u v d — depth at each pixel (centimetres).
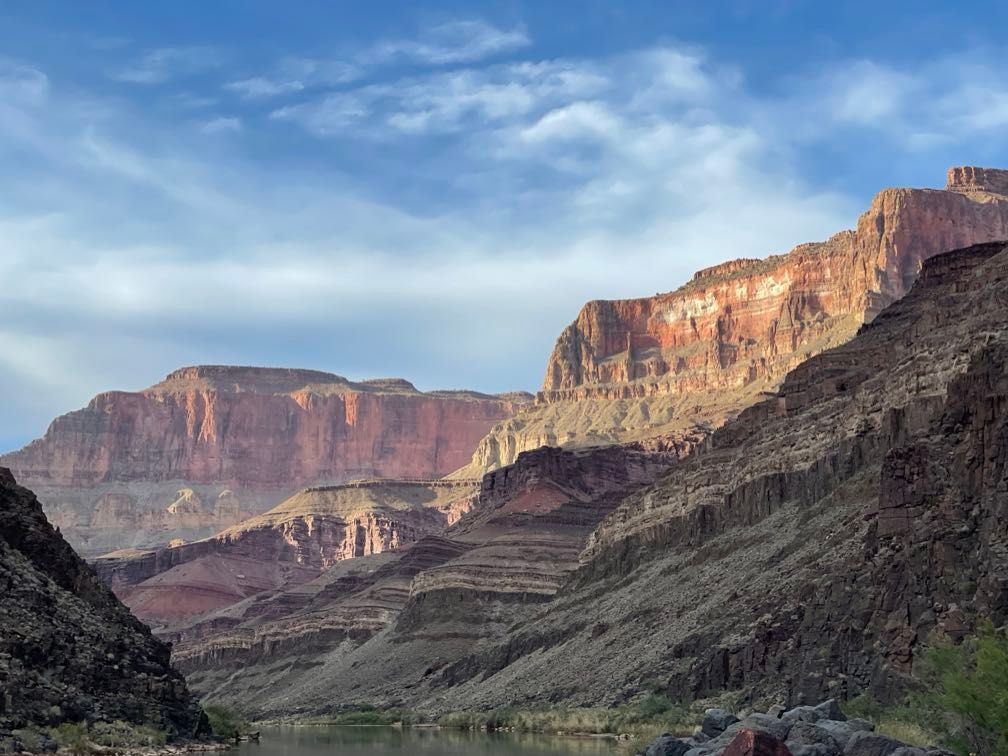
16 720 10656
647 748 10562
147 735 11712
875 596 13575
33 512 12875
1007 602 11631
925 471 13825
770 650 15500
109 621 12681
